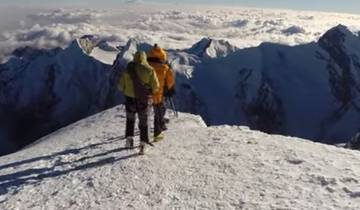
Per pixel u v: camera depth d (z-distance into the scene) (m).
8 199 9.45
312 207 8.05
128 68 11.87
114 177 10.20
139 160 11.35
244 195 8.74
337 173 9.88
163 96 13.24
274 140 13.17
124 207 8.52
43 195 9.52
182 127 16.31
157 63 12.91
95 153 12.76
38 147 16.11
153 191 9.22
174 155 11.64
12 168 12.22
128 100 12.14
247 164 10.64
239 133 14.30
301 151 11.73
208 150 12.01
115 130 16.69
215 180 9.64
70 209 8.63
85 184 9.96
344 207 8.03
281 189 8.99
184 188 9.29
